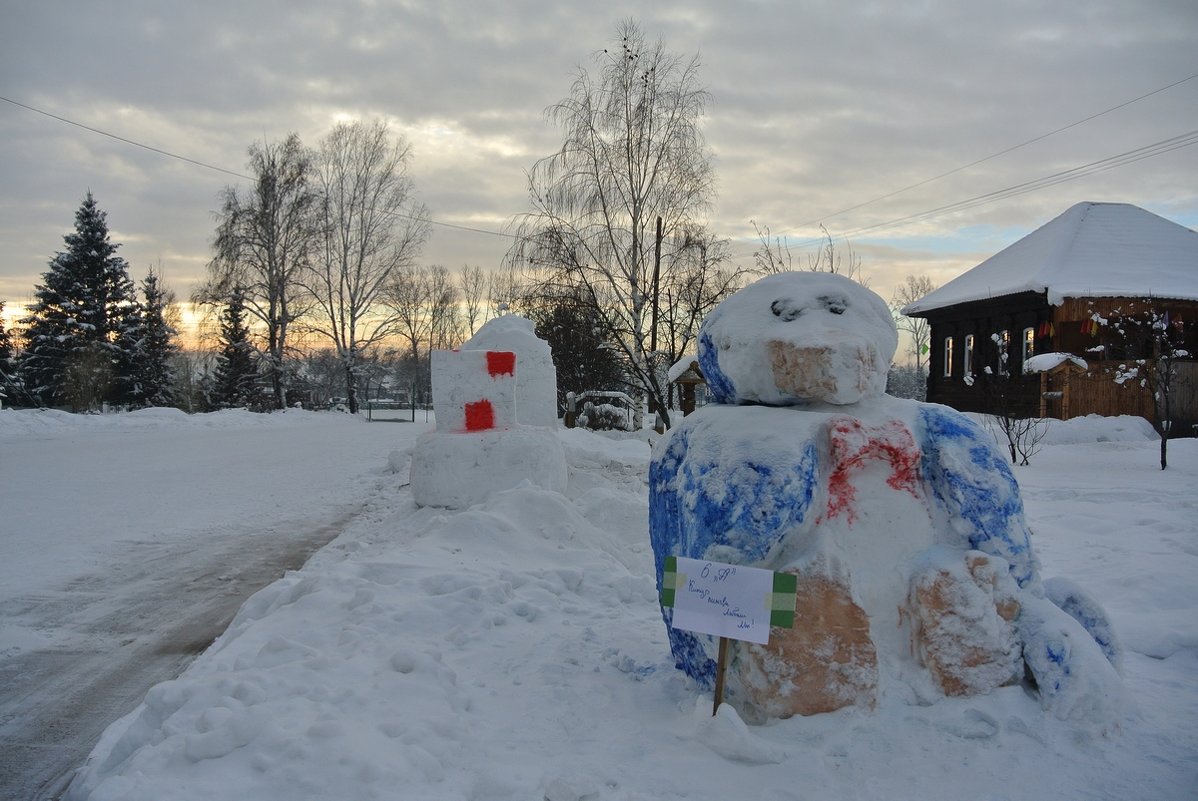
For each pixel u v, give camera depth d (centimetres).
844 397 388
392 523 955
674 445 440
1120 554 768
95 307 4256
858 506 381
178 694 376
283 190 4141
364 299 4459
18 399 4025
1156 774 325
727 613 357
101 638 625
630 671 446
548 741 363
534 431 989
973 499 379
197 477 1536
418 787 312
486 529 741
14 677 546
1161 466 1490
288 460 1859
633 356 1991
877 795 314
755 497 367
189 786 303
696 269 2009
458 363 1000
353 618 505
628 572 675
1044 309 2430
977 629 364
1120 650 399
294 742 325
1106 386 2200
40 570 820
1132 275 2411
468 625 509
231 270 4106
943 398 3012
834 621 358
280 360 4281
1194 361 2339
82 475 1543
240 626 540
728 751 339
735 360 414
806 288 423
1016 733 347
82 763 427
